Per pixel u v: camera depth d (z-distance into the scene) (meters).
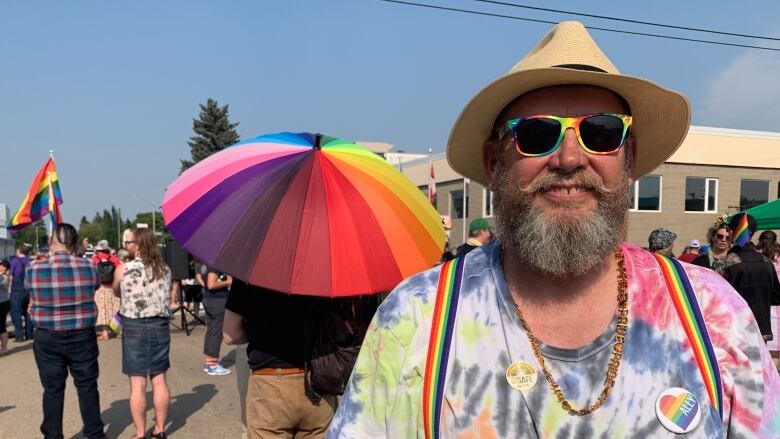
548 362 1.06
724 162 17.28
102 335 9.44
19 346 9.05
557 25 1.27
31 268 3.99
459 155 1.53
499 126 1.33
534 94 1.22
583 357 1.05
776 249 6.41
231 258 2.37
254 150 2.77
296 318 2.56
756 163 17.61
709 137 17.09
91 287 4.12
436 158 22.12
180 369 6.89
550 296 1.14
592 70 1.18
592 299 1.12
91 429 4.12
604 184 1.17
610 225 1.15
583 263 1.09
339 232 2.42
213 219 2.50
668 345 1.04
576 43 1.21
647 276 1.12
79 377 4.09
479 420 1.05
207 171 2.75
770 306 5.19
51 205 10.22
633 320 1.07
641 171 1.55
